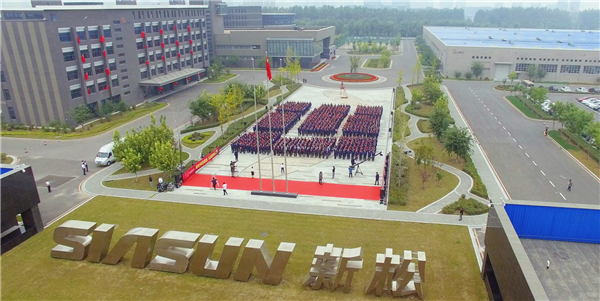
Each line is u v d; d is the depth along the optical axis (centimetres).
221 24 12681
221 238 3250
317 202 3900
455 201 3828
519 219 2375
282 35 12056
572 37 13025
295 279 2708
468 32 15538
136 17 8206
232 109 7188
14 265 2897
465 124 6469
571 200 3922
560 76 10094
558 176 4491
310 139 5578
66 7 6494
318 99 8238
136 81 8250
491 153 5212
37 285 2661
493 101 8088
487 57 10419
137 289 2608
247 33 12106
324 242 3170
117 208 3812
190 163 4909
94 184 4378
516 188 4197
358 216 3600
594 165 4788
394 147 5397
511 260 1977
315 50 12138
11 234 3259
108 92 7506
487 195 3956
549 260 2133
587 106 7644
